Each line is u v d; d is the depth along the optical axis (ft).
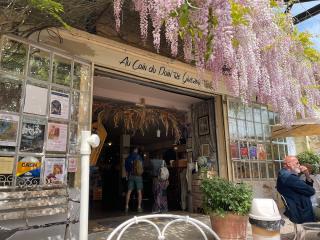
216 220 12.49
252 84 12.19
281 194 12.39
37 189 8.87
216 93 19.90
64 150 11.67
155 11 8.94
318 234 13.39
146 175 29.12
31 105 10.93
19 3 8.50
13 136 10.30
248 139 20.99
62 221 9.71
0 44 10.25
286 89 14.39
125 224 5.51
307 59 15.93
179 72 17.46
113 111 20.63
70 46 13.00
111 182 33.55
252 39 10.46
